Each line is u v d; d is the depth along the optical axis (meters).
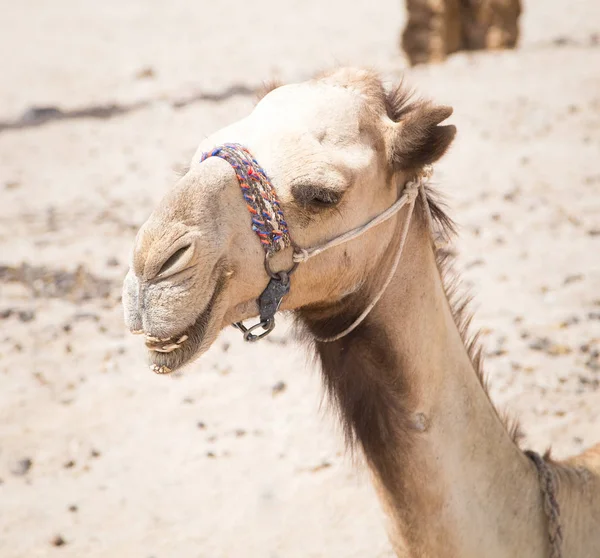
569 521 13.71
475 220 38.56
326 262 11.95
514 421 14.62
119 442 24.44
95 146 57.50
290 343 29.23
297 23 105.62
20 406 26.20
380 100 12.62
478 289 31.69
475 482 12.77
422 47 70.50
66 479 22.88
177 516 21.14
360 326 12.54
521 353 26.89
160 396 26.70
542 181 43.03
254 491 21.81
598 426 23.02
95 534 20.58
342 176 11.69
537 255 34.47
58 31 113.12
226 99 66.00
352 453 13.19
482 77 62.72
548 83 59.75
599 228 36.81
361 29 97.12
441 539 12.57
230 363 28.42
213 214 11.12
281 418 25.02
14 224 42.84
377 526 20.19
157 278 10.77
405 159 12.27
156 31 108.00
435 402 12.49
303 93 12.42
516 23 71.56
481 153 47.91
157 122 61.88
